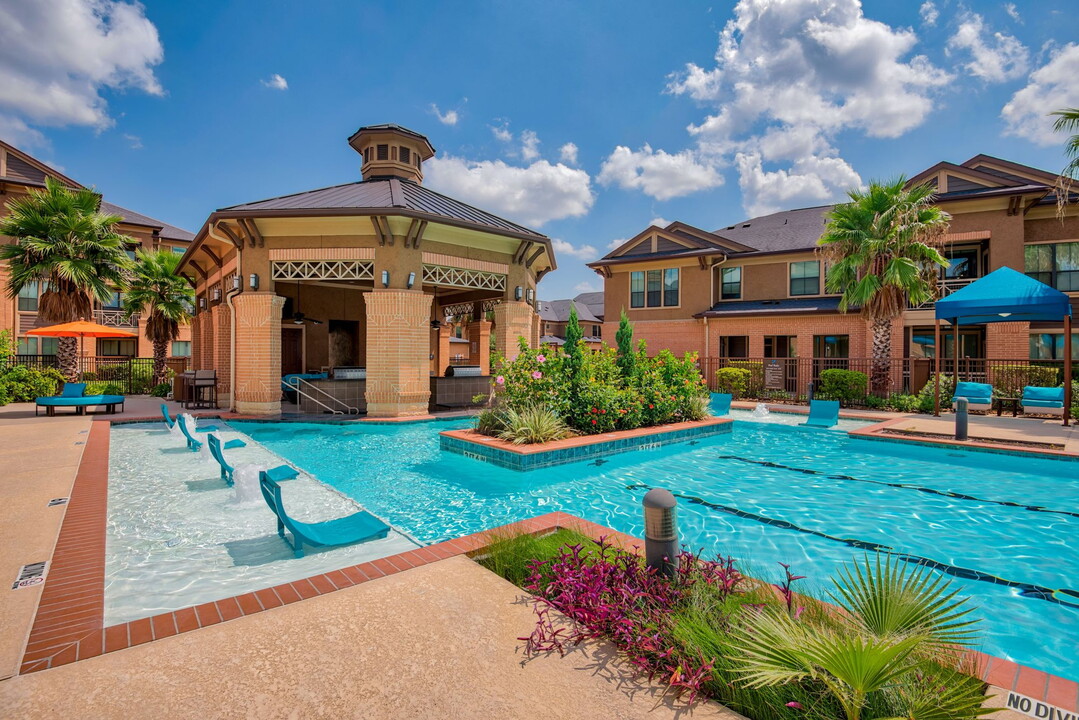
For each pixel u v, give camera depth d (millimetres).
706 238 24672
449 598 3363
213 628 2979
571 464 8578
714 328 23562
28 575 3777
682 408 11867
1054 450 8891
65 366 17609
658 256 24703
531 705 2283
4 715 2205
